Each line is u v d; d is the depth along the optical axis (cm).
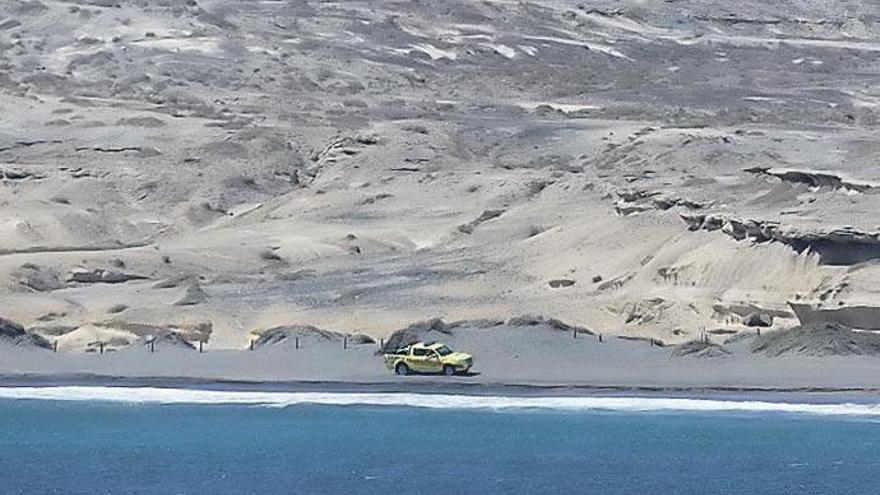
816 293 18150
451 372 15950
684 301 18662
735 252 19588
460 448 13212
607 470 12569
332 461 12850
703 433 13762
